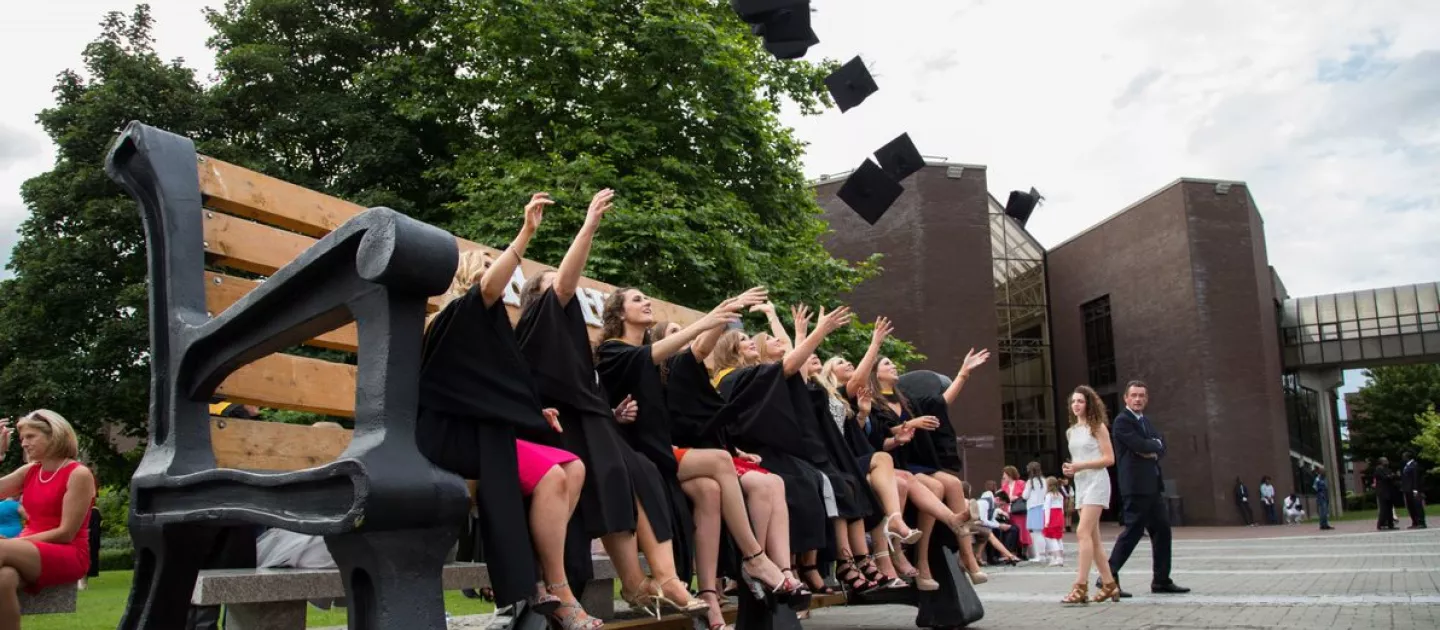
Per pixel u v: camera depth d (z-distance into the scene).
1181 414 41.97
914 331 39.19
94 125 19.81
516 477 2.61
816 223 21.81
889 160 7.69
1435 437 54.06
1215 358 40.94
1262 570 12.45
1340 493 50.12
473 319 2.62
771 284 17.83
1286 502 39.97
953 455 6.55
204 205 3.24
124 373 19.17
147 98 20.09
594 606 4.84
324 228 3.65
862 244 40.44
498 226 15.33
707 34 18.30
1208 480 40.38
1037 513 18.78
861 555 5.35
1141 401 8.88
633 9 18.78
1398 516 42.41
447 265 1.98
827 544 4.93
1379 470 28.39
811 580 5.24
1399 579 10.03
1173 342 42.59
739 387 4.68
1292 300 47.50
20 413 18.75
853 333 19.38
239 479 2.15
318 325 2.20
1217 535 31.05
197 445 2.54
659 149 18.34
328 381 3.60
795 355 4.73
